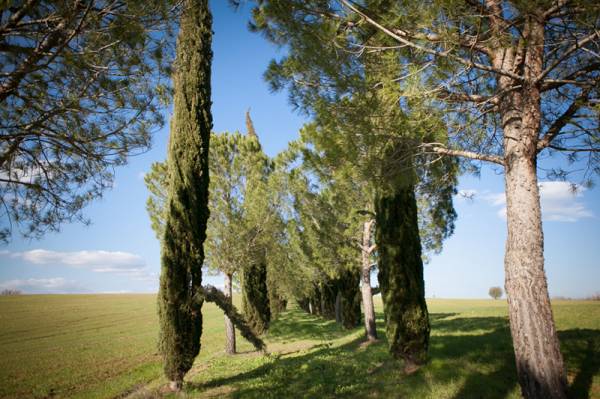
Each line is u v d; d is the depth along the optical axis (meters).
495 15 5.35
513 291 5.76
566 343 9.07
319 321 30.88
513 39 5.52
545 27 6.09
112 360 17.66
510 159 6.14
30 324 34.34
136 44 5.34
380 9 6.27
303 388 9.23
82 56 4.79
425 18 5.36
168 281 11.14
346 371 10.52
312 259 23.09
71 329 30.77
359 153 7.54
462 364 8.54
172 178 11.90
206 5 13.12
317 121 7.26
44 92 5.06
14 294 78.75
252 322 22.86
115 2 4.85
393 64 6.56
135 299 73.50
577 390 6.24
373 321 16.83
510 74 5.73
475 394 6.75
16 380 13.77
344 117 6.91
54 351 20.36
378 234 10.68
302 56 6.46
